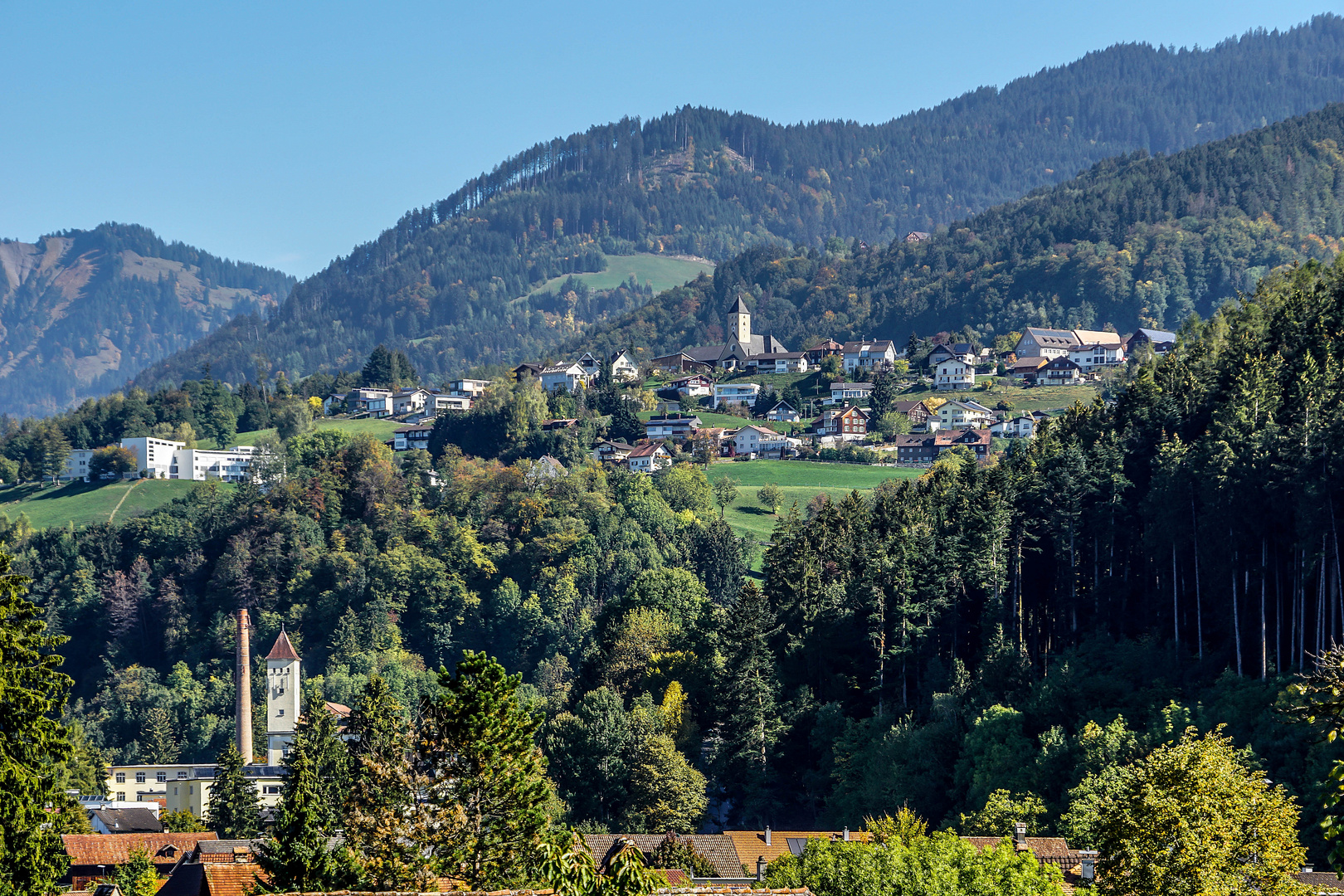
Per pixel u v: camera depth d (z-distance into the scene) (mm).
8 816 59938
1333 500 114875
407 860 64938
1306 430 116188
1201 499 125812
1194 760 61375
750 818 140000
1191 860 57969
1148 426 147250
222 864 73875
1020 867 70875
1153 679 119375
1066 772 107188
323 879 65500
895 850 73562
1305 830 87875
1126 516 140250
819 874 77125
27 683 65625
